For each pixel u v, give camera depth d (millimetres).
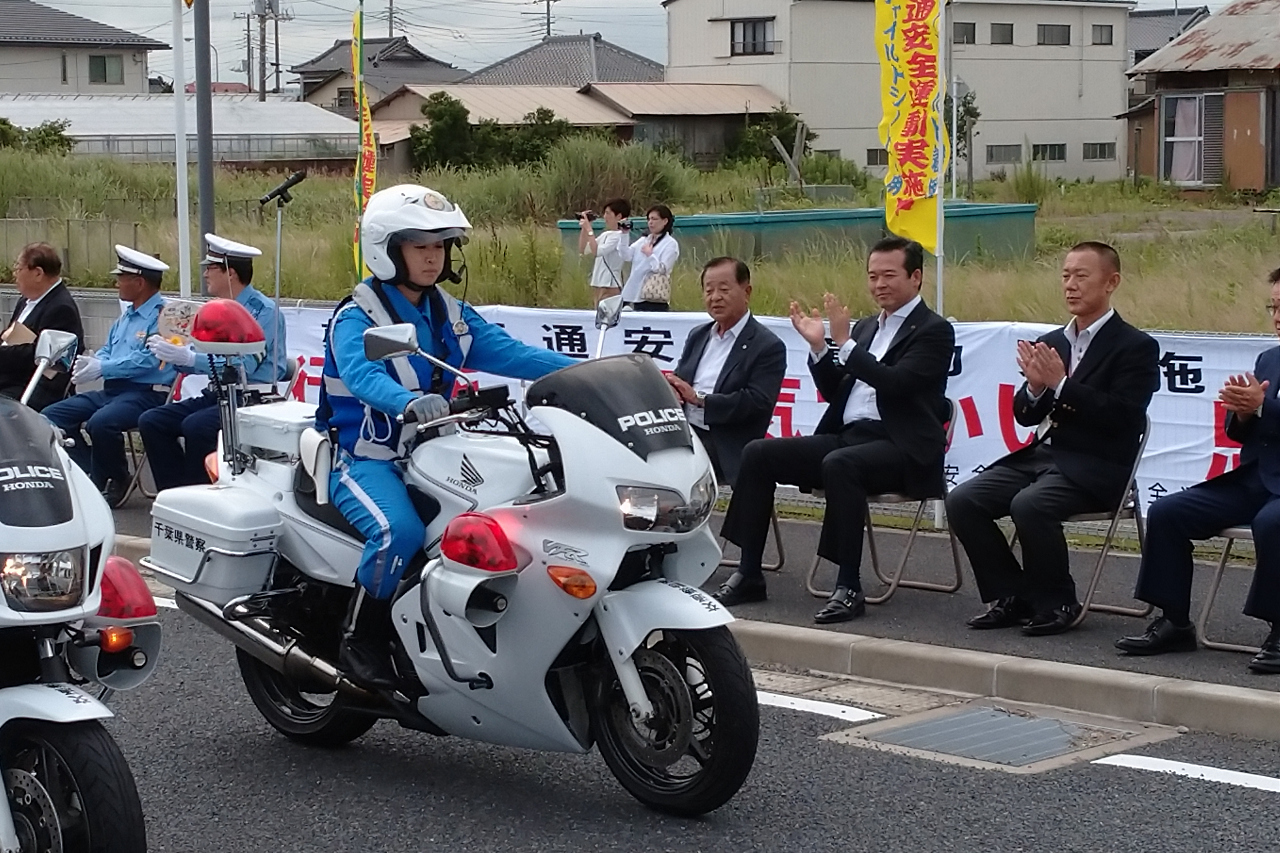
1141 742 5875
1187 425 8547
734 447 7910
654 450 4715
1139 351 7055
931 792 5340
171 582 5727
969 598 7840
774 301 17125
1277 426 6539
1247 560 8406
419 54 90125
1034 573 7070
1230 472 6699
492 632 4988
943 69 8945
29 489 3943
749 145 55062
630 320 10242
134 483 10430
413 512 5152
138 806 4027
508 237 21016
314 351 11539
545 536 4781
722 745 4828
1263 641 6863
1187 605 6723
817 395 9703
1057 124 62250
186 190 12180
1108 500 7086
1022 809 5164
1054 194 35750
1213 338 8414
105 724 6211
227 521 5512
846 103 59719
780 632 7129
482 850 4883
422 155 49219
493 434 5203
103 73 70688
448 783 5516
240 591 5574
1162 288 15945
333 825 5125
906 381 7395
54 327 9992
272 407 5875
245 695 6621
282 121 55062
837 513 7398
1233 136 40469
